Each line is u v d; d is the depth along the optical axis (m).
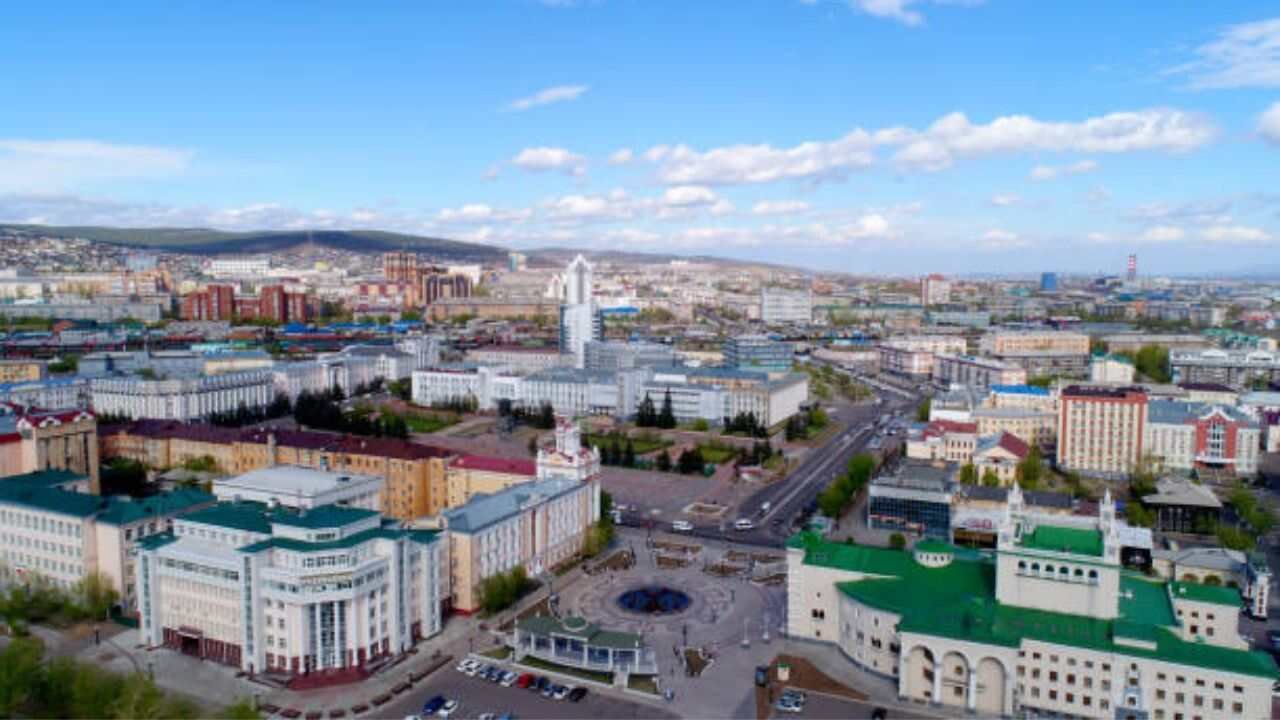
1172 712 183.75
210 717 179.00
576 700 195.75
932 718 191.50
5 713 182.00
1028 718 191.00
